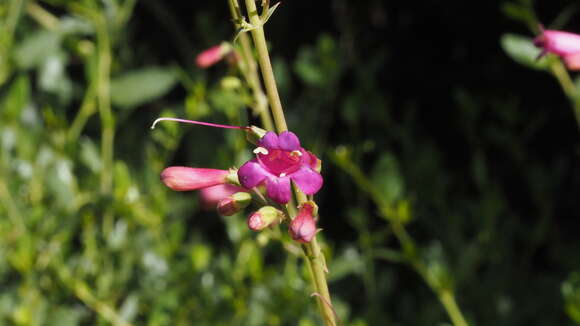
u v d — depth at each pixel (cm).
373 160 72
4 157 59
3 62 61
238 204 39
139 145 77
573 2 71
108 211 58
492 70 79
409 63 82
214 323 58
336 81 66
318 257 38
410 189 68
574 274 54
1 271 59
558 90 75
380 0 81
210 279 59
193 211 71
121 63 76
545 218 68
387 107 70
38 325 57
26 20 72
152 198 59
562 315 65
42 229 58
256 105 48
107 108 59
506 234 68
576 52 42
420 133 82
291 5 84
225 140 67
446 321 64
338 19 82
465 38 80
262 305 57
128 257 60
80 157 61
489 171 77
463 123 69
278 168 37
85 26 62
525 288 68
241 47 48
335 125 78
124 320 58
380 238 58
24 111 66
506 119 68
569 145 77
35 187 60
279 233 50
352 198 75
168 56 87
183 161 82
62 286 58
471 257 64
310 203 37
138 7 88
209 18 72
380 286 66
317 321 58
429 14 80
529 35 75
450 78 81
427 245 72
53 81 68
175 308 58
